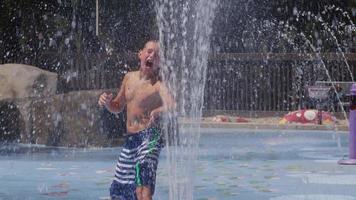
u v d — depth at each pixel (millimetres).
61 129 11797
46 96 12133
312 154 10852
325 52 21859
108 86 20312
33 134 12000
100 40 22578
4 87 12805
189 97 9359
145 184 5230
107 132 12062
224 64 20547
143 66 5551
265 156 10516
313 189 7262
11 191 7094
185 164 7250
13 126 12109
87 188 7297
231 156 10461
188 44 12516
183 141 7957
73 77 20281
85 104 11758
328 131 15461
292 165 9383
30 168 8961
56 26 21844
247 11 23000
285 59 20297
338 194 6938
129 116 5480
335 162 9727
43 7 21812
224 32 22797
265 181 7832
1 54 21250
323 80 20156
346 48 22766
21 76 12883
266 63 20438
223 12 22734
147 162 5254
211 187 7371
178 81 9320
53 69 20781
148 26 22531
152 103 5449
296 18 23125
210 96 20391
